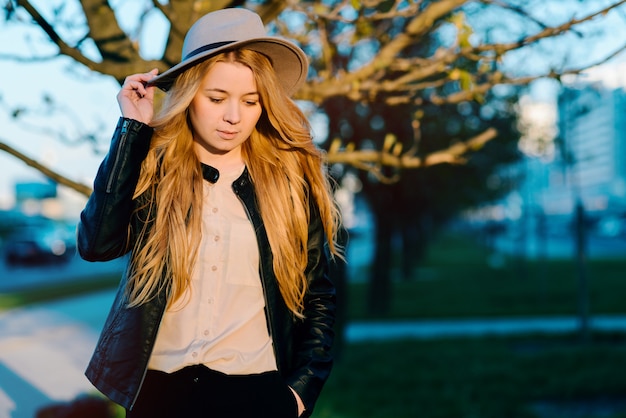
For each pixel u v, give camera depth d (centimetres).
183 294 205
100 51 317
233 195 216
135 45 367
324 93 349
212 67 200
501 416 661
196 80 200
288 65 218
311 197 229
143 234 207
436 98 357
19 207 5828
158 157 210
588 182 8412
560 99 1116
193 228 207
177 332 204
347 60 693
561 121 1282
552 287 2091
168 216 206
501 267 3161
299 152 227
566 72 324
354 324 1438
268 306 210
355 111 946
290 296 216
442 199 1652
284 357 216
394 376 840
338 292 927
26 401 616
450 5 322
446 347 1085
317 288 228
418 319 1503
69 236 3525
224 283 208
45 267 3219
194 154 216
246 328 208
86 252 200
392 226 1591
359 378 833
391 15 324
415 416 655
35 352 932
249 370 203
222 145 208
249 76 202
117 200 198
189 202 208
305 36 404
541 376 824
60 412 500
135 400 197
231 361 202
